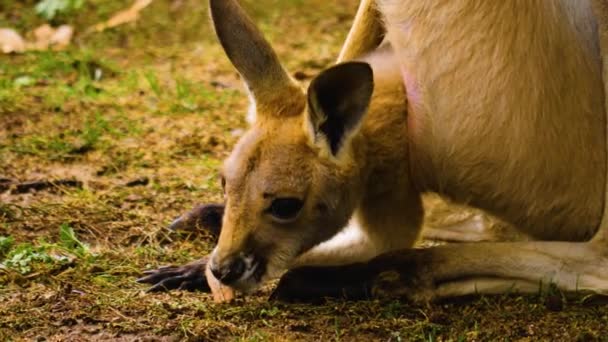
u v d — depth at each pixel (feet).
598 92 33.27
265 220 31.71
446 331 30.91
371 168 33.45
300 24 66.39
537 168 33.45
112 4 68.64
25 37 63.41
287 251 32.14
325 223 32.53
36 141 47.34
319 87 31.35
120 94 54.24
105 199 41.70
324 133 31.91
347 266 33.01
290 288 32.73
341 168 32.19
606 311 32.04
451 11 33.09
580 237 34.24
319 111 31.63
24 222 39.40
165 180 43.93
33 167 45.09
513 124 33.14
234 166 31.91
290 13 68.18
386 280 32.32
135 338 30.83
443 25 33.19
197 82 56.44
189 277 34.32
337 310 32.04
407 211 34.73
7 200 41.57
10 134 48.37
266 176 31.60
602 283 32.55
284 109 32.58
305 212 32.04
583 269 32.73
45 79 55.77
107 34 64.34
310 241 32.53
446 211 38.27
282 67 33.35
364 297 32.55
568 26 33.19
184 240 38.42
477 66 33.06
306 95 32.76
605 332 30.78
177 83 54.34
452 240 38.60
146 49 62.54
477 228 38.24
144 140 48.44
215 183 43.65
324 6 69.26
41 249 36.78
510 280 32.83
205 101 53.57
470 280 32.78
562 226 34.17
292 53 61.21
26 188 42.63
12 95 52.75
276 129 32.17
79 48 62.23
